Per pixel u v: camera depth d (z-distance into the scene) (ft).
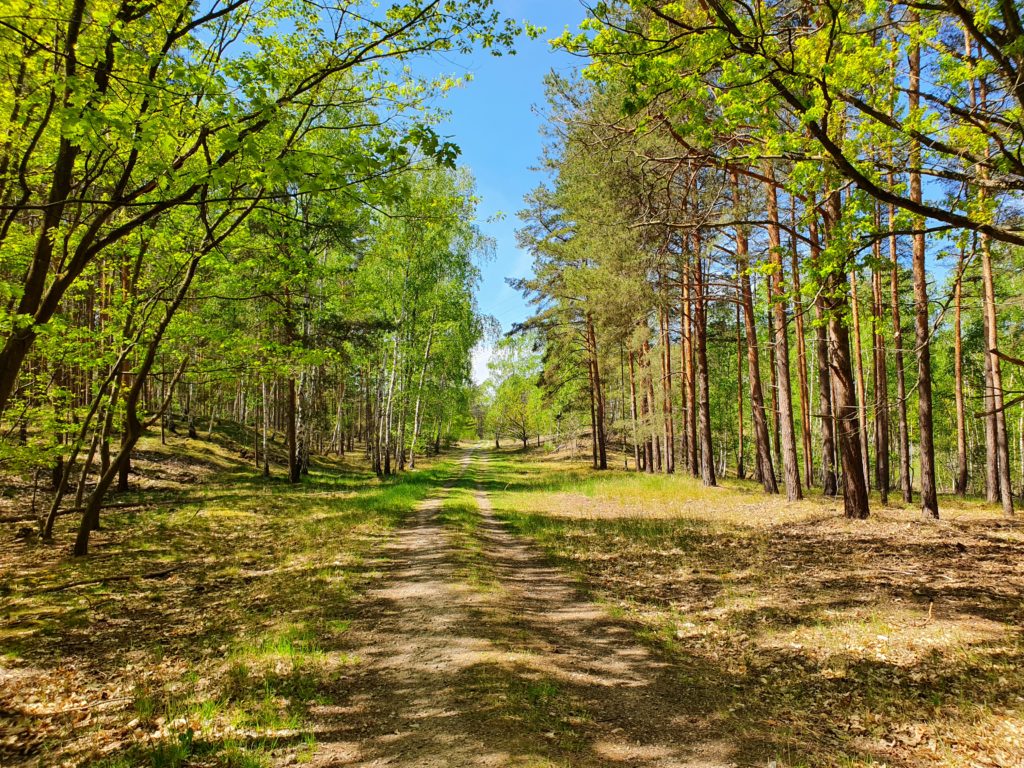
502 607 23.79
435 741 13.20
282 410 138.21
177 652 19.24
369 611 23.16
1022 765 12.54
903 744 13.61
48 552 33.81
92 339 34.09
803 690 16.49
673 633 21.47
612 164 38.63
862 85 19.02
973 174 20.62
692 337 75.82
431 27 17.58
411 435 119.03
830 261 21.03
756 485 78.48
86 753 12.98
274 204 31.60
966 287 59.98
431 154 15.57
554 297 85.20
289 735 13.69
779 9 24.81
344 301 68.33
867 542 34.63
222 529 41.93
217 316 42.78
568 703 15.53
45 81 16.80
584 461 130.93
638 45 17.29
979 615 21.21
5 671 17.54
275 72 17.42
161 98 15.31
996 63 17.30
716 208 45.32
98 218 17.42
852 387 41.42
